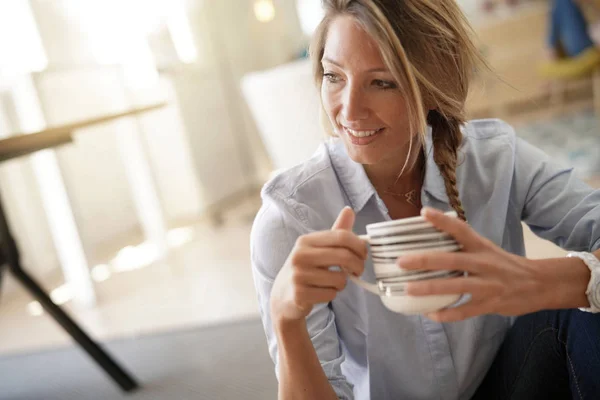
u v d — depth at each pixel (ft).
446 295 1.79
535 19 18.30
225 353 6.81
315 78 2.70
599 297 2.02
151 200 11.71
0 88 9.93
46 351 8.11
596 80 15.98
